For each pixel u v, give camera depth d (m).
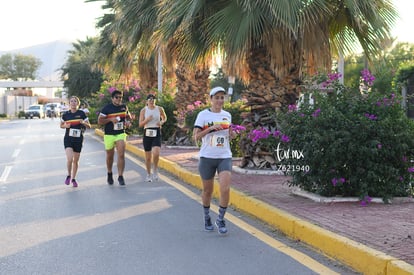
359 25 10.02
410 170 8.59
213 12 11.55
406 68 25.73
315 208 8.02
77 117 11.45
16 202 9.80
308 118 8.73
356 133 8.34
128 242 6.94
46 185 11.80
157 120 12.22
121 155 11.59
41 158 17.55
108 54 25.72
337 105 8.85
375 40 11.13
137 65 26.34
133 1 17.42
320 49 10.98
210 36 10.87
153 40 13.50
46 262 6.11
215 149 7.18
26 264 6.04
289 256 6.26
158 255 6.34
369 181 8.45
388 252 5.57
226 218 8.35
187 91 19.92
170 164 14.04
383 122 8.37
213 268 5.83
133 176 13.20
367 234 6.34
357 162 8.41
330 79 9.16
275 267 5.84
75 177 12.87
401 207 8.14
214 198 10.12
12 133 32.19
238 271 5.71
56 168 14.86
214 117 7.21
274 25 10.52
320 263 5.98
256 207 8.36
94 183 12.05
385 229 6.61
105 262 6.08
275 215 7.66
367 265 5.51
